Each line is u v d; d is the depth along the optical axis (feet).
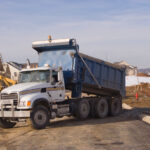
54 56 51.47
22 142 30.73
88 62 52.70
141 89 157.89
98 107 54.75
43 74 44.09
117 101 61.00
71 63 49.49
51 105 43.42
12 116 39.88
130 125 43.06
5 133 39.11
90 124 45.37
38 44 51.34
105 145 27.71
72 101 50.11
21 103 39.47
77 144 28.48
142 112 61.98
